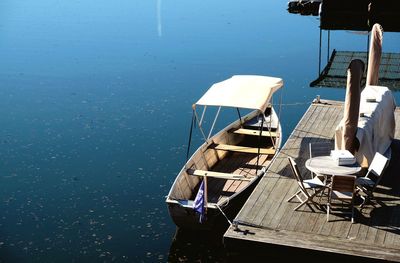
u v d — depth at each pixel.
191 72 19.78
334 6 25.92
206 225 11.26
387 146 11.98
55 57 21.66
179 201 11.16
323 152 12.21
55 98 18.00
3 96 18.22
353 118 10.52
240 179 11.91
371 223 9.66
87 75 19.78
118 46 22.67
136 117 16.64
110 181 13.51
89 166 14.12
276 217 9.89
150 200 12.80
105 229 11.86
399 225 9.59
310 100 17.48
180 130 15.87
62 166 14.15
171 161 14.30
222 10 27.88
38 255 11.03
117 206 12.59
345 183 9.60
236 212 11.59
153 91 18.38
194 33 24.08
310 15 27.05
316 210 10.08
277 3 29.36
